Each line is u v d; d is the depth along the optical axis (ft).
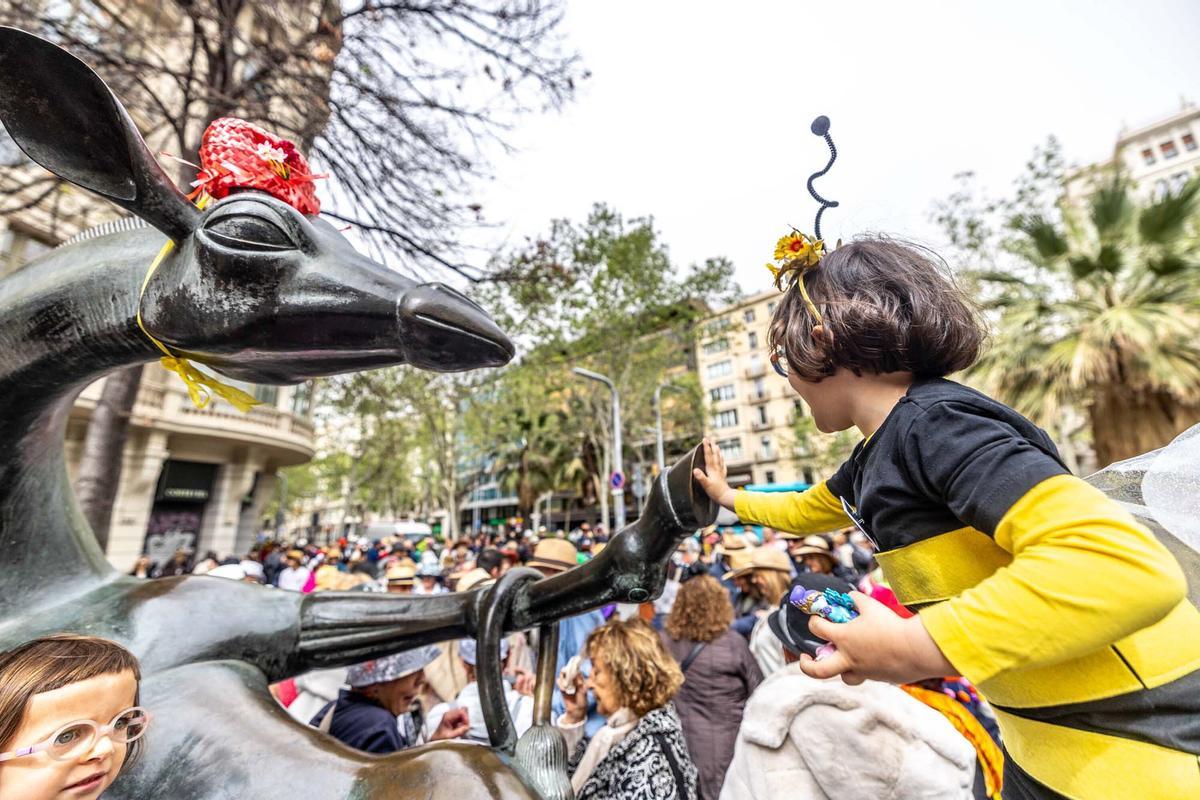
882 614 2.28
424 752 2.55
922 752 4.49
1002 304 30.78
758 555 10.52
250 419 44.29
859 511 3.05
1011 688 2.52
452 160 14.02
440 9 12.88
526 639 10.10
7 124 2.61
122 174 2.78
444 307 2.97
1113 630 1.95
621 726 5.82
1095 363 26.11
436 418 65.31
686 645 8.13
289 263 2.95
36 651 2.32
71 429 32.04
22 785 2.11
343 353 3.14
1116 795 2.20
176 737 2.55
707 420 82.79
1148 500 2.82
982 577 2.48
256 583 3.67
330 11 13.34
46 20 10.53
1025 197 33.91
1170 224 26.66
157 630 3.05
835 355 2.87
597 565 3.24
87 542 3.59
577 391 58.59
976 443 2.38
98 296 3.11
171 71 11.30
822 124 3.31
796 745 4.70
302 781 2.39
